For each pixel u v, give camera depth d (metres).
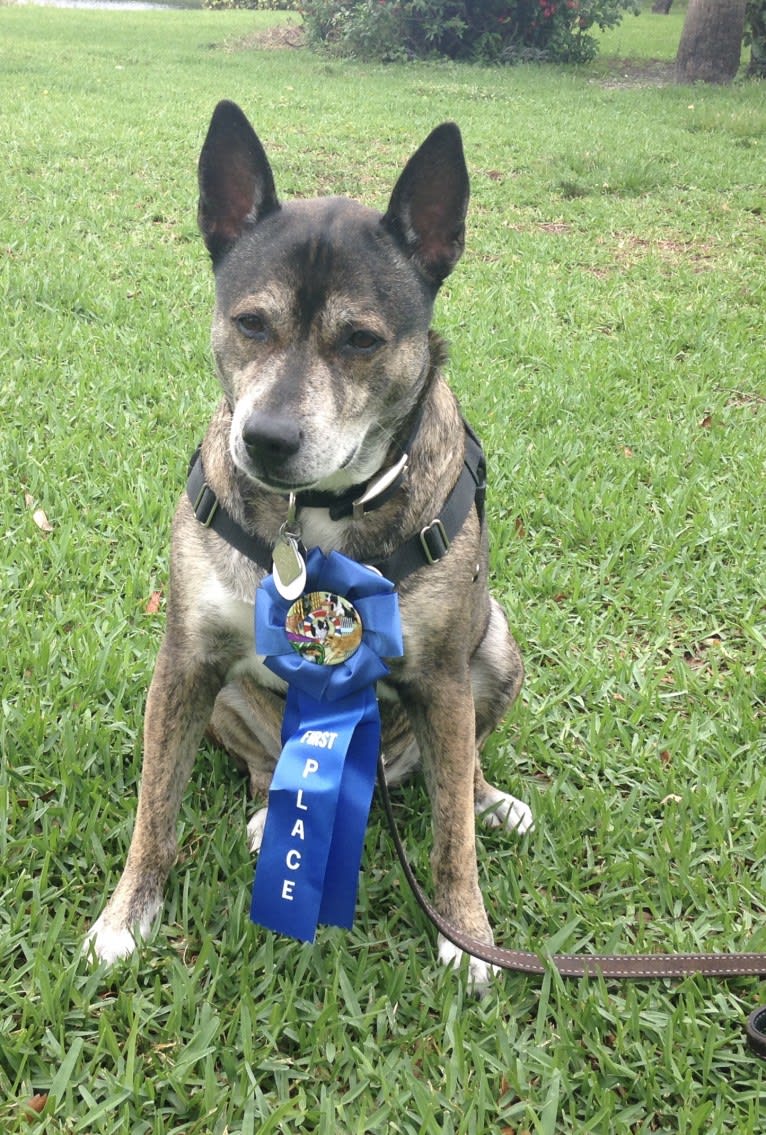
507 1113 0.99
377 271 1.10
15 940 1.07
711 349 2.39
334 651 1.08
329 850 1.07
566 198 3.62
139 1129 0.97
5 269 2.42
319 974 1.08
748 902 1.18
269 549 1.09
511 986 1.09
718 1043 1.04
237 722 1.24
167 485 1.69
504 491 1.77
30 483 1.67
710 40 6.24
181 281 2.49
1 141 3.63
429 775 1.15
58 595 1.47
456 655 1.13
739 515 1.74
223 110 1.12
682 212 3.47
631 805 1.27
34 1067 0.99
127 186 3.22
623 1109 1.00
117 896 1.10
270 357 1.08
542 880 1.19
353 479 1.10
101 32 7.68
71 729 1.26
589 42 7.18
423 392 1.13
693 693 1.45
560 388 2.13
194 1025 1.02
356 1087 1.00
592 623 1.52
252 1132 0.95
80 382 1.93
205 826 1.23
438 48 6.92
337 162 3.85
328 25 7.16
